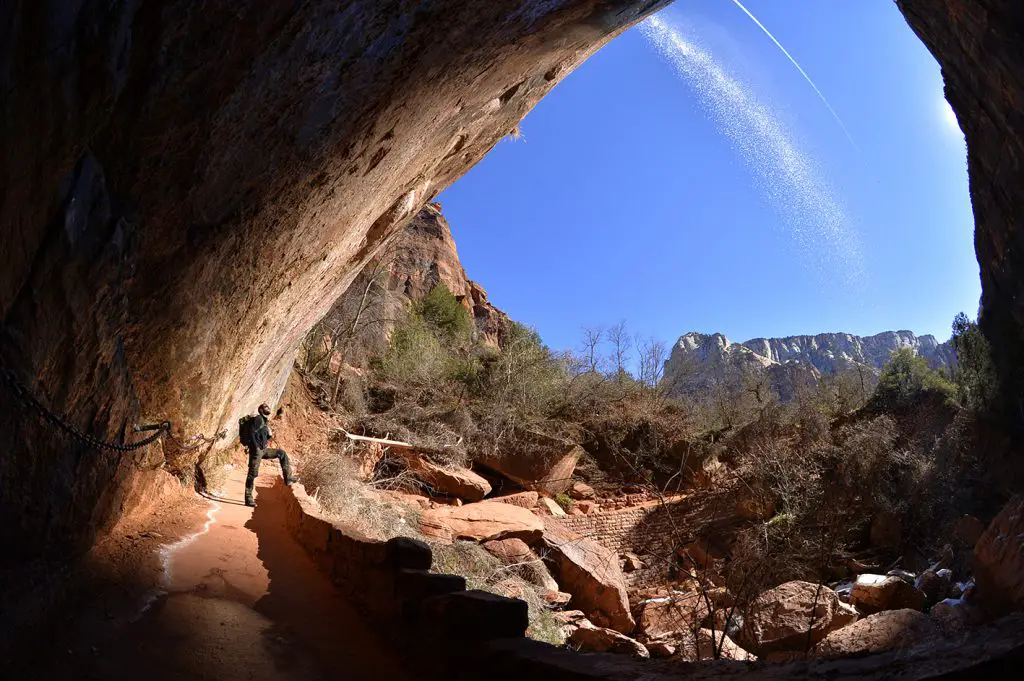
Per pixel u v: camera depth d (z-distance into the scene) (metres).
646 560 19.25
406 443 19.81
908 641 8.42
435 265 45.25
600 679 3.09
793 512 14.08
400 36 5.26
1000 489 18.73
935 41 11.34
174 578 5.67
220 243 5.92
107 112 3.43
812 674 2.64
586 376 27.38
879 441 19.95
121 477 5.68
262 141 5.12
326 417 20.16
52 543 4.23
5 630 3.34
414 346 26.55
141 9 3.19
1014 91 9.96
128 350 5.34
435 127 8.98
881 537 18.38
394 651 4.90
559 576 16.64
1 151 2.71
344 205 8.34
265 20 3.87
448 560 12.95
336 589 6.33
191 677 4.07
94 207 3.74
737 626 10.63
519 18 6.58
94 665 3.87
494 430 22.19
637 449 25.28
